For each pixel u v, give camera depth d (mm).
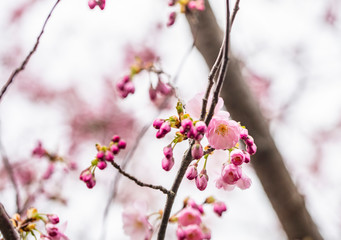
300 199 1998
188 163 1516
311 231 1999
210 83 1510
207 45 1858
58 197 2035
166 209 1527
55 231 1585
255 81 3666
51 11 1588
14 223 1575
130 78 1734
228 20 1507
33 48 1593
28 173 2439
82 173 1555
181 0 1754
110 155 1529
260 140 1924
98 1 1590
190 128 1486
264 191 2053
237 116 1935
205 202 1624
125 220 1631
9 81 1583
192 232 1544
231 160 1519
